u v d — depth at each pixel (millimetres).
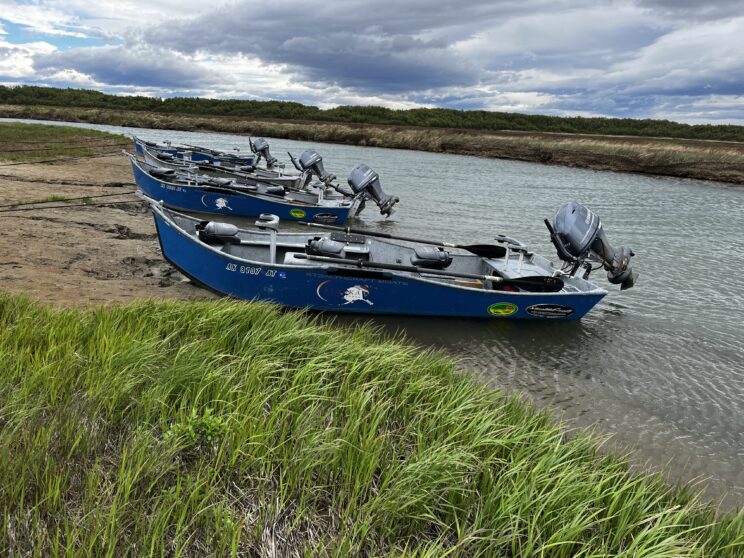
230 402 3807
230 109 78312
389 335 7844
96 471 3088
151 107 80312
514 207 20031
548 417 5121
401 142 51188
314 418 4012
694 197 25531
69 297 7184
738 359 7699
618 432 5656
